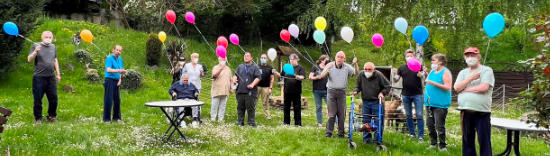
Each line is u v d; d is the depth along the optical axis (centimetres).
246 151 649
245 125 880
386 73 1070
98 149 607
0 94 1119
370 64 685
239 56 2200
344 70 738
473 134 566
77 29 1750
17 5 1192
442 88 634
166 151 629
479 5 1322
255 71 875
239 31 2528
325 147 673
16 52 1230
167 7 2109
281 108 1278
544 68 498
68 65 1418
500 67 2333
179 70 979
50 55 808
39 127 711
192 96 874
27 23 1203
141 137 707
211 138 727
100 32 1806
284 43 2725
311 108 1359
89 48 1614
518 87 1830
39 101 793
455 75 2033
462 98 564
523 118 604
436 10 1414
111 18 2247
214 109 929
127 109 1070
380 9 1593
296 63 931
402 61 1688
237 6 2303
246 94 864
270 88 1027
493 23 570
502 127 559
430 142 679
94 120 875
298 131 791
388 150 650
